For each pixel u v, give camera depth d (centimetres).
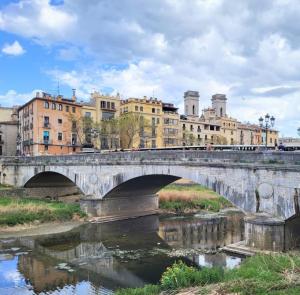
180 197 6575
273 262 2108
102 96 10519
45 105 9094
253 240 3231
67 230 4591
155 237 4262
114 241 4072
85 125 9519
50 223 4872
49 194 7056
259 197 3344
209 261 3153
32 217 4806
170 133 11619
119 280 2778
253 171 3400
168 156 4322
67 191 7406
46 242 4022
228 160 3622
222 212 5994
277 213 3209
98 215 5297
